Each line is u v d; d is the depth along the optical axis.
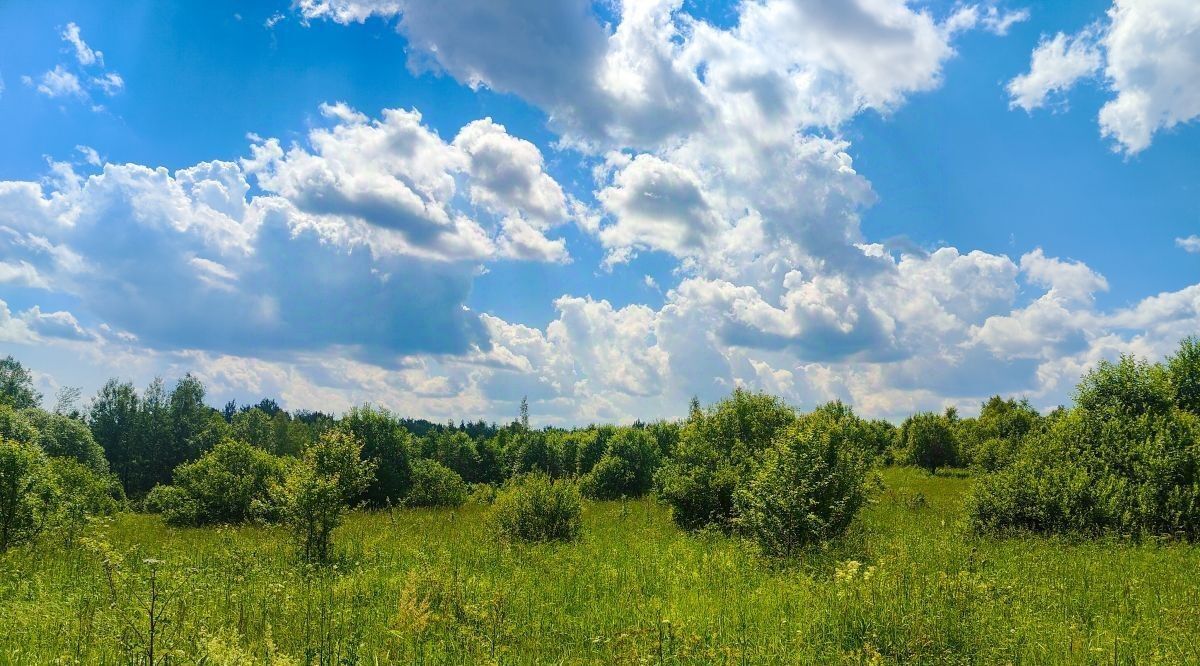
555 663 6.63
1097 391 18.31
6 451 13.71
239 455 22.89
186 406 81.81
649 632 7.21
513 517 15.96
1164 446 16.27
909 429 51.50
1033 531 16.20
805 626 7.59
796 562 11.89
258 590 9.35
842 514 13.53
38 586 8.90
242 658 5.77
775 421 22.59
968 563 10.97
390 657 6.59
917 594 7.98
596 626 7.88
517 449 54.94
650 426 44.66
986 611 7.54
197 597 8.49
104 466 53.97
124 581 7.95
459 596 8.35
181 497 21.72
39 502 14.15
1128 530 15.27
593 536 16.48
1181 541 14.60
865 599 7.96
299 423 91.31
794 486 13.29
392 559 12.51
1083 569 11.40
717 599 9.28
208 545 14.98
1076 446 17.50
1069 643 6.92
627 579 10.68
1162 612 8.18
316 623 7.62
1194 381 20.55
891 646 6.72
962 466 48.69
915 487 35.31
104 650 6.16
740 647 6.86
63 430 52.53
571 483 16.88
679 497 19.00
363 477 13.92
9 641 6.70
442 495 29.91
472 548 13.86
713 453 20.23
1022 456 18.12
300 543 12.92
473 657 6.58
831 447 14.17
